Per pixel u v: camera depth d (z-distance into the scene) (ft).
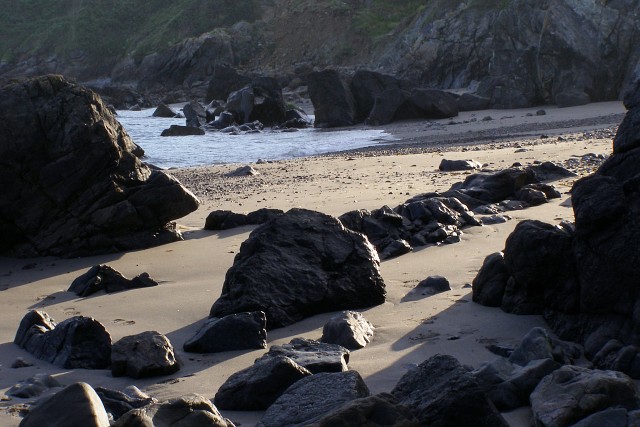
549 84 132.87
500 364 16.71
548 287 21.24
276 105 140.36
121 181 38.11
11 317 26.11
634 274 18.66
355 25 253.44
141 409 13.12
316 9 267.18
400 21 249.75
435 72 176.35
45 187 37.52
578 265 20.07
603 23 131.03
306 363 17.40
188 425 13.19
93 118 38.55
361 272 24.52
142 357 19.35
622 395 14.78
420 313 23.03
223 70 198.90
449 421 13.73
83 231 36.94
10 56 325.42
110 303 26.63
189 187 55.77
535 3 142.72
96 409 13.23
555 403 14.53
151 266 32.60
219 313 23.24
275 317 22.95
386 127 121.70
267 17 291.99
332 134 115.75
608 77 130.72
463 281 26.12
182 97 235.81
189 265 32.04
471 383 13.91
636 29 129.80
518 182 38.40
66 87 39.24
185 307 25.50
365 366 18.60
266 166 67.36
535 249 21.17
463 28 173.88
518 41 143.54
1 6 346.33
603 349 17.89
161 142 111.34
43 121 38.01
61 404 13.25
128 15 322.14
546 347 17.87
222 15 297.33
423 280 25.99
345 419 12.27
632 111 21.11
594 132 81.56
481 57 169.58
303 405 14.35
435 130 109.09
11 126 37.52
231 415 16.26
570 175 44.34
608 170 21.02
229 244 35.50
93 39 315.17
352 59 244.83
